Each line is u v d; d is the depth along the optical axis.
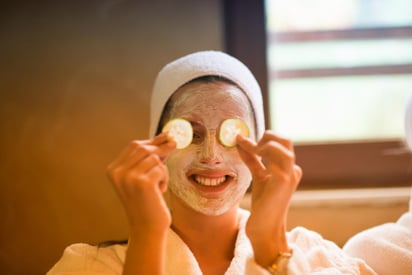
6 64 1.68
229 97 1.15
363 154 1.72
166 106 1.20
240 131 1.12
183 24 1.67
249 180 1.16
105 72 1.68
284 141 1.03
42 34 1.68
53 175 1.67
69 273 1.13
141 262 0.98
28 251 1.66
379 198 1.59
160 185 1.00
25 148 1.67
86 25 1.68
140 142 1.01
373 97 1.77
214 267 1.17
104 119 1.67
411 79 1.76
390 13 1.76
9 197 1.66
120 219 1.67
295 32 1.77
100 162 1.67
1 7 1.68
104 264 1.15
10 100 1.67
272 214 1.03
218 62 1.18
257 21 1.69
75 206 1.66
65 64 1.68
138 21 1.68
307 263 1.06
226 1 1.70
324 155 1.72
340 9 1.77
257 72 1.69
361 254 1.33
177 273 1.12
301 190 1.70
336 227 1.60
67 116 1.67
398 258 1.27
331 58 1.77
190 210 1.17
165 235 0.99
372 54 1.77
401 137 1.73
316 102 1.77
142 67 1.67
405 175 1.72
